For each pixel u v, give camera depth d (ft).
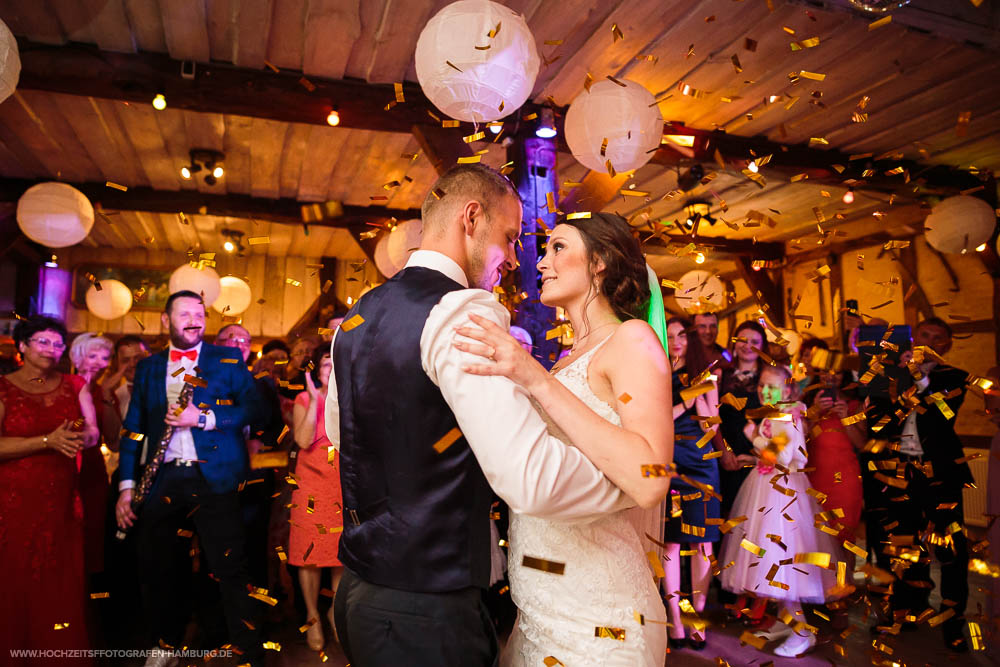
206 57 12.78
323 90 13.43
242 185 21.33
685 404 9.89
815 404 10.89
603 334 4.13
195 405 8.41
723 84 13.97
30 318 8.04
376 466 3.38
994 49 12.61
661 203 22.74
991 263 21.16
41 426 7.74
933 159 18.69
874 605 10.58
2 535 7.20
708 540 9.75
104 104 15.20
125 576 11.21
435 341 3.16
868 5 8.57
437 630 3.14
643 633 3.61
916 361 9.20
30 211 14.35
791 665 8.82
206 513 8.34
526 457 2.81
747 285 30.91
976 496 20.02
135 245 29.50
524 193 13.76
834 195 21.81
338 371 3.72
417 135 14.01
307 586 9.62
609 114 9.85
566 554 3.66
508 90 7.92
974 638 6.12
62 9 11.28
